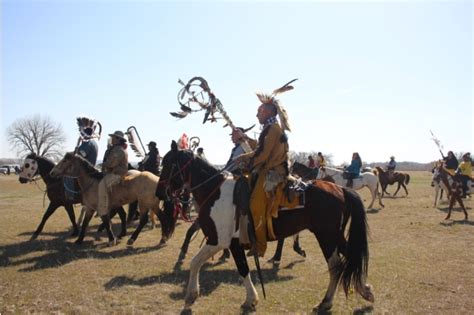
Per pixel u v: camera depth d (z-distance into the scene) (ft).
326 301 17.97
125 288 21.13
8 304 18.78
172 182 19.65
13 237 34.19
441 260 27.25
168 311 18.10
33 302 19.03
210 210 18.30
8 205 60.59
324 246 18.11
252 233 17.67
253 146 20.71
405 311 18.11
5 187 109.09
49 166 33.19
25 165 32.68
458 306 18.72
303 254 28.19
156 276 23.32
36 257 27.37
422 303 19.04
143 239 34.35
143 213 31.63
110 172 30.86
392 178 78.48
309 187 18.31
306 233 38.14
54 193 33.30
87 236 35.09
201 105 20.35
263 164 17.88
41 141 248.73
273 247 32.14
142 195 31.04
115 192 31.37
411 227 40.86
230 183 18.69
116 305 18.79
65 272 23.91
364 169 65.98
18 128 247.09
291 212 18.02
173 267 25.30
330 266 17.98
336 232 18.08
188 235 27.09
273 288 21.44
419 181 138.62
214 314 17.81
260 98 18.28
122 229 34.81
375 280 22.57
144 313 17.87
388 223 43.55
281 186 17.85
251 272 24.64
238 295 20.31
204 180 18.79
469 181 47.88
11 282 21.98
